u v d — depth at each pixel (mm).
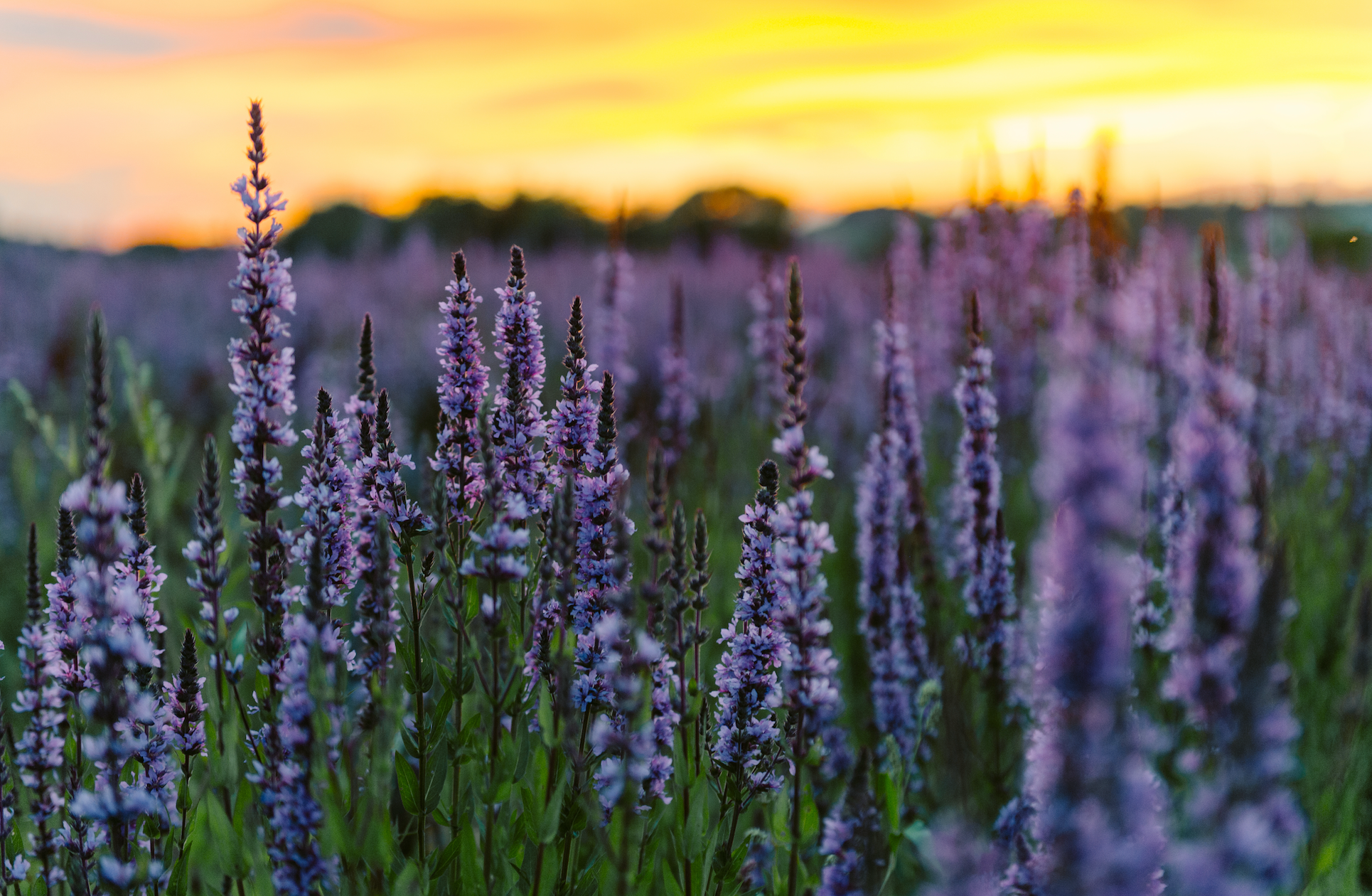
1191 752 1590
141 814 1772
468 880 1769
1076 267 2885
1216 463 1559
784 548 1758
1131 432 1957
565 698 1750
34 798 1769
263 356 1809
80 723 1796
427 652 1841
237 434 1803
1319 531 2762
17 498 3102
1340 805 2051
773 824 1808
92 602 1685
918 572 2273
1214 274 1966
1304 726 2195
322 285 8047
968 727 2006
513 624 1865
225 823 1751
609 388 1858
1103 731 1548
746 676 1814
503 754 1784
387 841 1726
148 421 2332
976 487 2107
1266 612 1541
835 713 1756
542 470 1882
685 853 1773
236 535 1991
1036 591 1600
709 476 2816
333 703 1717
